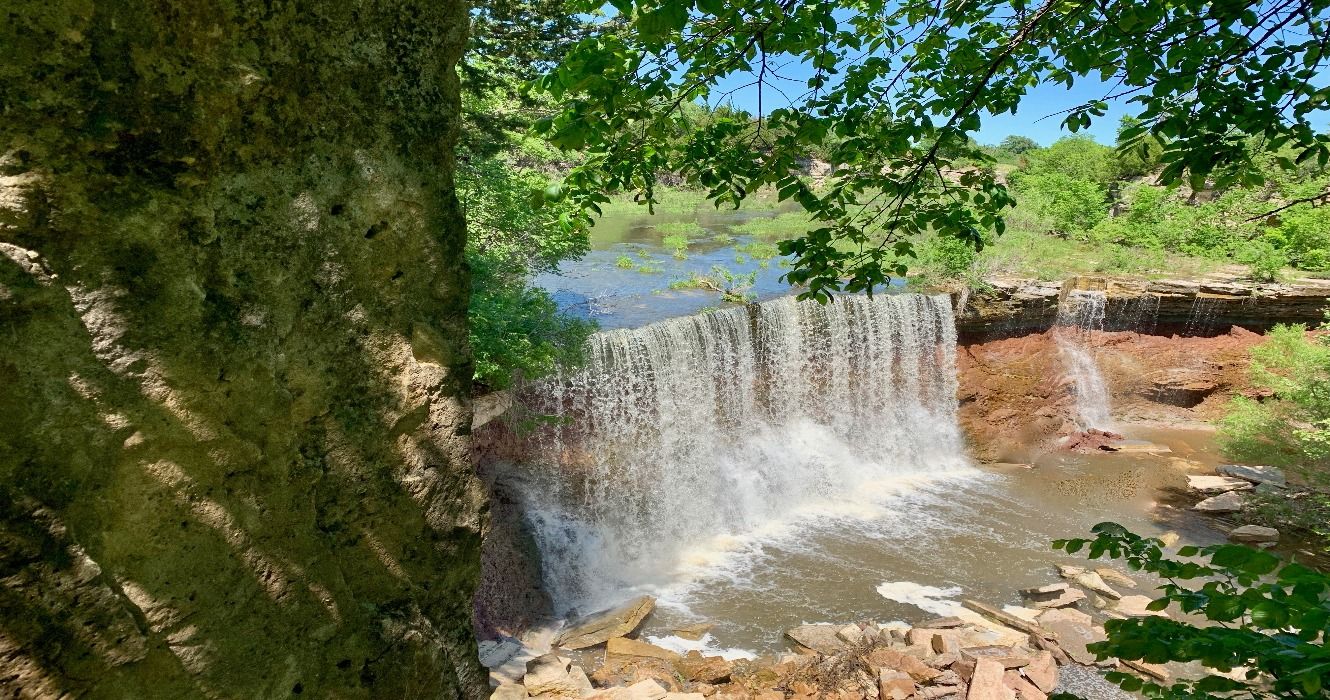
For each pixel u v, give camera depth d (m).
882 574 12.52
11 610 1.52
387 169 2.31
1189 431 18.86
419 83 2.39
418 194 2.42
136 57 1.70
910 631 10.56
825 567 12.73
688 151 4.47
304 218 2.10
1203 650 2.20
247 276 1.97
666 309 18.22
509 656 9.64
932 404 17.78
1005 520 14.60
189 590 1.83
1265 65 3.39
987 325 18.28
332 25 2.09
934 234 18.70
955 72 4.49
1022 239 21.97
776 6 3.47
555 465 12.23
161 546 1.78
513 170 14.06
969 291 17.86
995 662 9.70
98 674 1.66
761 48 3.71
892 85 4.51
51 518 1.58
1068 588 11.90
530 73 13.79
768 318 15.23
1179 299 18.94
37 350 1.57
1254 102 3.42
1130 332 19.50
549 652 10.02
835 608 11.51
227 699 1.91
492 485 11.30
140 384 1.73
